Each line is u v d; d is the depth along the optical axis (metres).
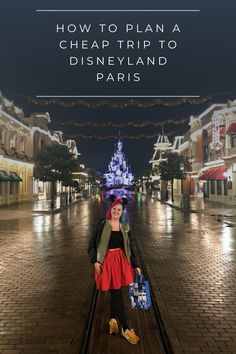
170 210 26.64
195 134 43.53
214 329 4.88
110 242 4.70
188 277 7.58
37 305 5.86
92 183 103.38
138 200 42.50
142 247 11.17
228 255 9.86
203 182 42.03
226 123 31.06
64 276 7.73
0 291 6.64
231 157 29.66
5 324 5.07
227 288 6.77
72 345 4.39
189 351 4.23
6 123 32.53
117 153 127.62
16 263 8.98
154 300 6.10
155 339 4.55
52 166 29.98
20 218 20.69
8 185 33.06
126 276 4.64
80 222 18.59
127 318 5.27
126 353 4.16
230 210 24.91
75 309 5.67
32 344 4.43
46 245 11.57
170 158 39.09
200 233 14.21
